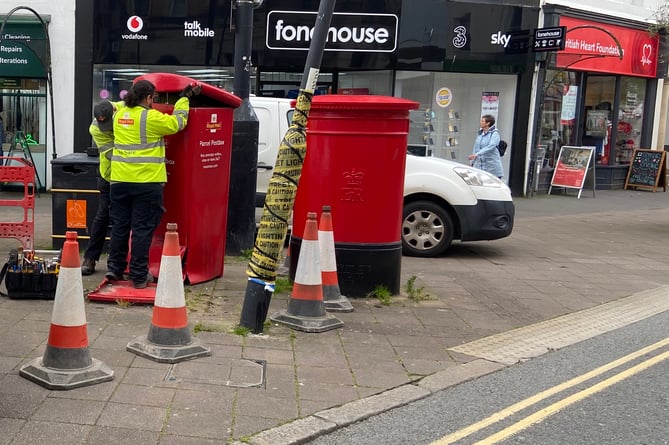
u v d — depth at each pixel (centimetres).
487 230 920
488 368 518
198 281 692
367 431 404
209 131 679
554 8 1633
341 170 661
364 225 669
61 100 1460
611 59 1853
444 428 413
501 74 1622
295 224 700
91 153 813
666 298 769
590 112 1931
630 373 525
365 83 1577
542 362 543
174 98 675
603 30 1636
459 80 1620
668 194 1956
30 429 369
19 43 1427
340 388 460
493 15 1573
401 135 666
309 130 670
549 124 1781
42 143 1465
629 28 1869
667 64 2023
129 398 416
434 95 1612
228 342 530
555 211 1505
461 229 922
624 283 837
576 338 609
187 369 468
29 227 757
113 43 1452
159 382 443
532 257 984
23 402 400
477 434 407
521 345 580
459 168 929
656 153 1997
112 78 1474
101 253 771
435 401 455
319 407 427
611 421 435
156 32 1452
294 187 556
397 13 1511
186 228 676
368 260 673
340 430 404
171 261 484
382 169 662
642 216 1498
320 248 630
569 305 720
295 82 1550
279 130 983
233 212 837
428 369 508
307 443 385
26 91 1455
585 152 1755
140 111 603
